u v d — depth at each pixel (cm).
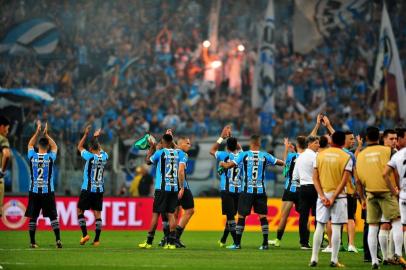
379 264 4019
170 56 11588
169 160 4922
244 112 11225
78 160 8856
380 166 3794
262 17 11762
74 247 5116
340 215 3778
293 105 11431
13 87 10900
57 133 9725
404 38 11844
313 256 3828
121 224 7500
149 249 4950
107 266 3778
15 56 11094
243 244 5688
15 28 11181
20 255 4403
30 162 4988
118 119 10669
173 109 11125
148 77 11388
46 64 11150
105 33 11512
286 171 5394
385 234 3856
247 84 11538
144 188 8756
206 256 4419
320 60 11769
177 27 11731
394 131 4150
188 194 5172
